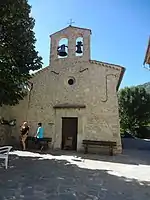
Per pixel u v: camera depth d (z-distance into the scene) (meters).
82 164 11.01
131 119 39.16
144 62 12.37
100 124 15.72
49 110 16.97
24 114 17.36
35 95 17.44
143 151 17.72
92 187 7.00
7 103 11.55
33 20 11.91
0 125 16.64
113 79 16.05
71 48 17.30
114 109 15.66
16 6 9.57
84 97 16.39
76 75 16.86
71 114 16.42
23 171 8.85
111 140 15.35
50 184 7.14
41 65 12.45
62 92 16.92
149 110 39.25
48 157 12.73
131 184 7.55
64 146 16.89
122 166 10.92
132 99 39.09
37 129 16.73
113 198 5.99
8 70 10.84
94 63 16.64
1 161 10.78
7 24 10.26
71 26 17.53
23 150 15.27
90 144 15.20
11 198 5.65
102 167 10.47
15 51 11.05
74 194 6.20
